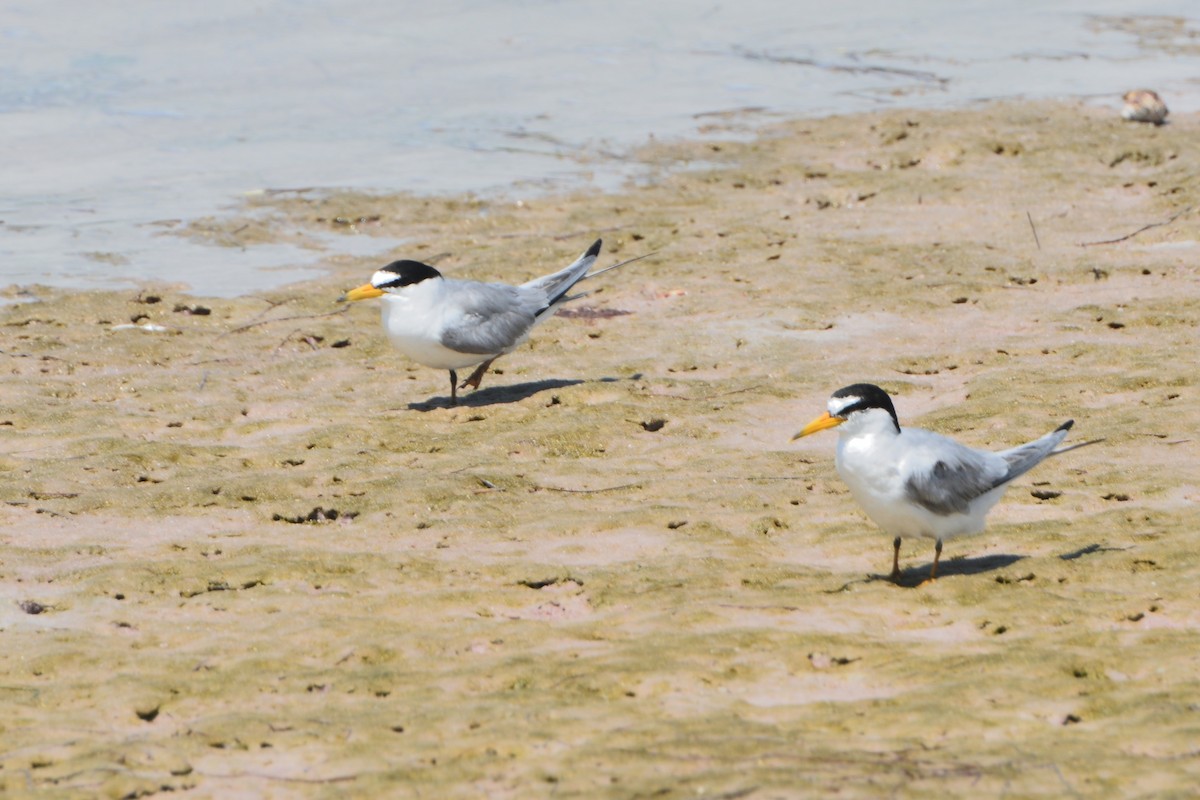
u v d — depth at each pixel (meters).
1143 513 12.16
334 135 26.27
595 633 10.30
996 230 21.72
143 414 15.47
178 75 29.42
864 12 34.88
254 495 13.27
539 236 21.72
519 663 9.73
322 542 12.24
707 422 15.12
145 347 17.45
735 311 18.52
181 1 34.28
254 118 27.14
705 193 23.80
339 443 14.72
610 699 9.24
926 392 15.88
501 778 8.11
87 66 29.73
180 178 23.98
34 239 21.11
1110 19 34.19
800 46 32.19
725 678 9.47
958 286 19.23
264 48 31.27
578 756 8.27
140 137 25.98
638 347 17.47
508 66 30.52
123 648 10.19
